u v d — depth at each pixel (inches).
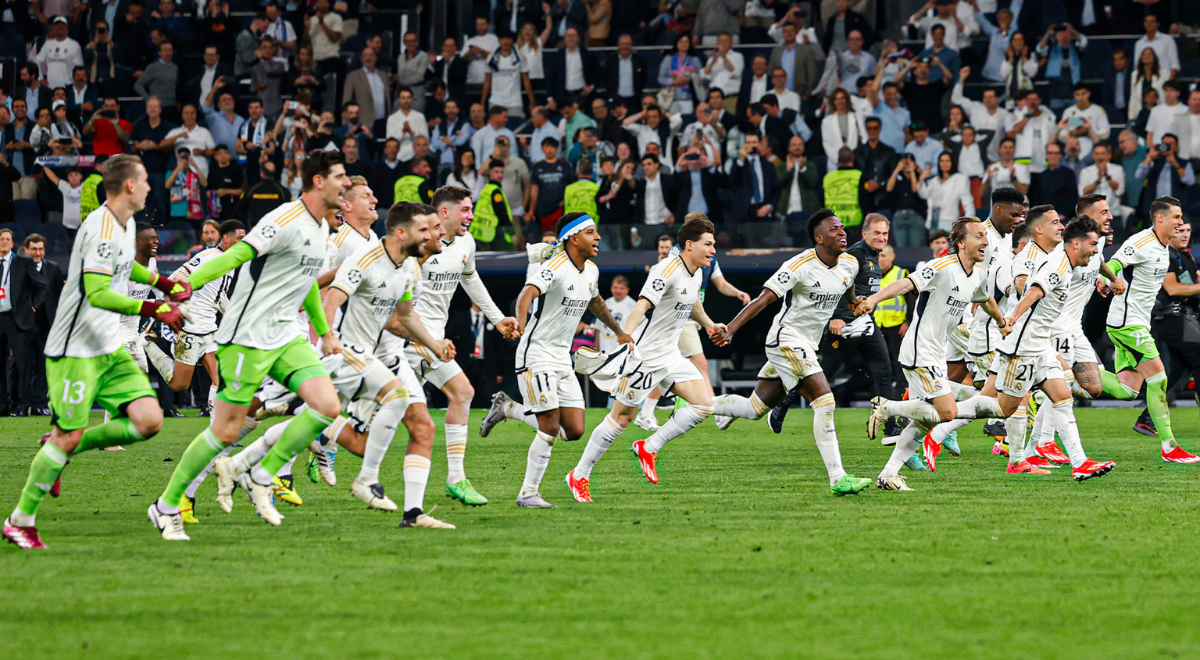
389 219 876.0
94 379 771.4
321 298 980.6
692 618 577.6
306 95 2630.4
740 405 1144.2
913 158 2327.8
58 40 2952.8
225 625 561.9
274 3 2918.3
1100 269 1325.0
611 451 1444.4
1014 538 800.3
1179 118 2385.6
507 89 2743.6
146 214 2571.4
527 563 713.0
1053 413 1151.0
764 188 2341.3
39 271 2015.3
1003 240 1323.8
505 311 2258.9
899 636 544.4
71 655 510.6
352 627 559.2
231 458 877.8
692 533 826.8
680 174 2351.1
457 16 3002.0
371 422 939.3
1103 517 899.4
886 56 2576.3
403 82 2760.8
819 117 2524.6
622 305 2106.3
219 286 1405.0
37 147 2672.2
